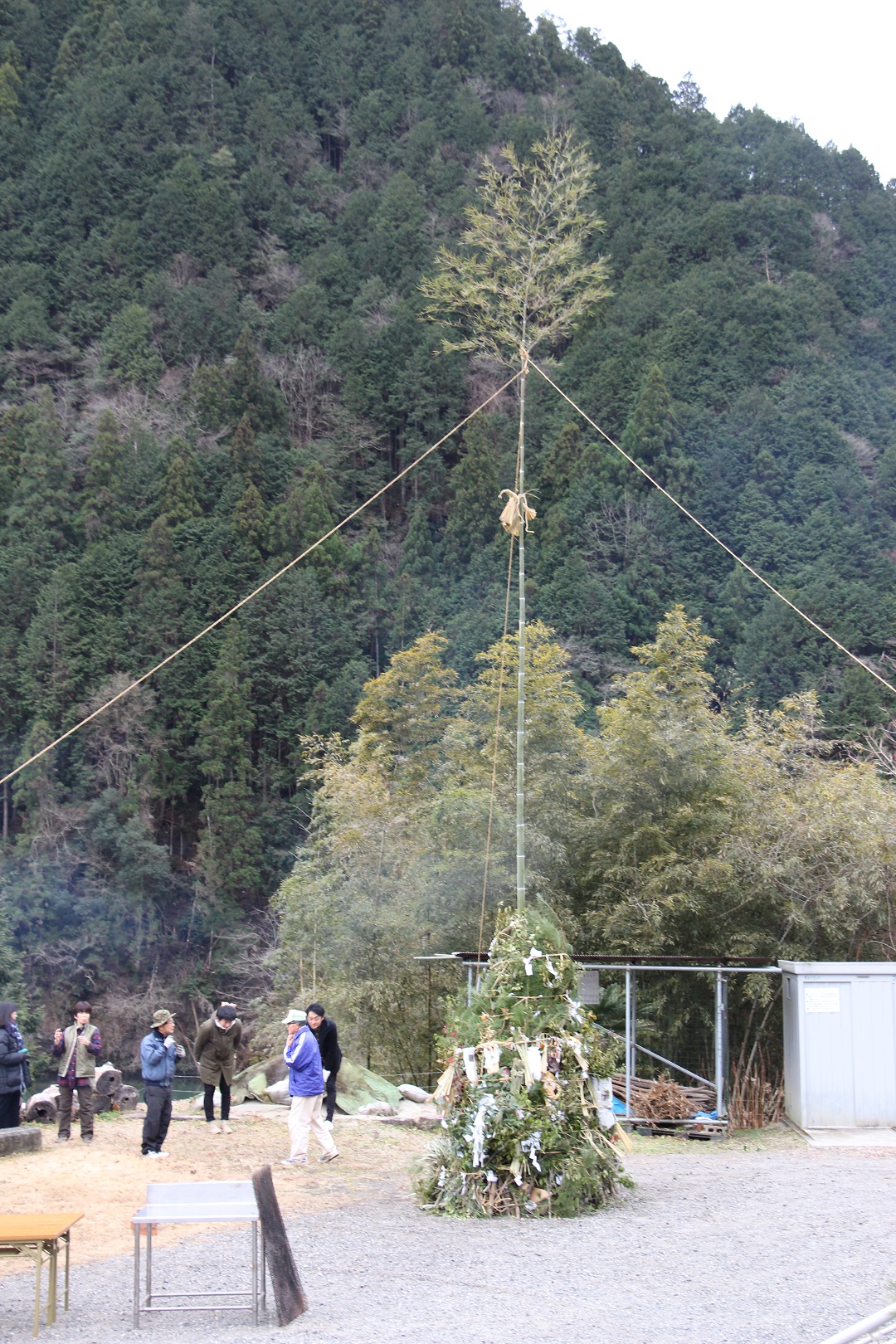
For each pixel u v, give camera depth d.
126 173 117.88
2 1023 11.40
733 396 89.69
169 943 58.00
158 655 71.75
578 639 71.06
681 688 21.17
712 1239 8.26
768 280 103.56
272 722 71.50
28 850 59.12
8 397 99.38
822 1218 8.92
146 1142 11.10
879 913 18.70
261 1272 7.16
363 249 118.44
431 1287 7.10
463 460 86.44
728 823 19.45
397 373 105.12
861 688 56.97
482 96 139.12
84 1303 7.05
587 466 85.12
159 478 83.31
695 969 15.55
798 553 77.56
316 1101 11.34
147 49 131.62
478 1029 9.84
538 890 20.02
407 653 31.16
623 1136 9.91
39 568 77.12
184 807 69.19
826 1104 14.59
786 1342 5.89
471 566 81.06
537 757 21.77
